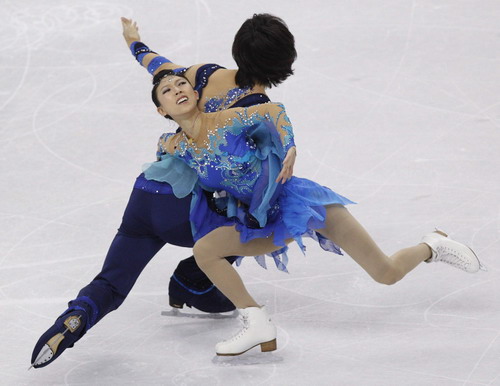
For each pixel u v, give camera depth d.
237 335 13.96
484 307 15.24
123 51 27.72
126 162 22.11
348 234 14.28
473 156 21.19
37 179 21.41
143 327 15.51
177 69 15.02
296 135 22.75
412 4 29.73
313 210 13.97
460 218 18.45
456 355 13.55
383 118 23.33
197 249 14.03
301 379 13.12
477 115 23.19
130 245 14.62
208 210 14.40
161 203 14.45
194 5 30.23
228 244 14.07
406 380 12.84
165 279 17.23
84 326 13.70
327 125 23.16
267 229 14.07
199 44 27.66
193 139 14.02
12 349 14.83
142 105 24.84
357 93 24.67
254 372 13.48
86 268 17.62
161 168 14.53
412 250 15.05
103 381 13.62
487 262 16.72
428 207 19.02
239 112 13.68
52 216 19.73
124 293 14.49
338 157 21.58
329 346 14.24
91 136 23.36
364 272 16.95
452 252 15.47
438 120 23.05
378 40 27.45
